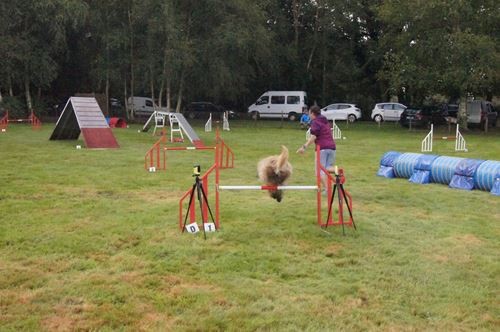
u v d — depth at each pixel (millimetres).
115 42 31594
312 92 44344
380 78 33031
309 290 5273
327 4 39156
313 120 10211
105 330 4355
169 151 17531
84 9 30531
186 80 34188
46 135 22250
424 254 6520
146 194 9992
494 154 18312
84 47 35938
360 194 10531
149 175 12234
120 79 33938
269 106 40562
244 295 5109
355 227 7684
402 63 29828
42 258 6109
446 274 5805
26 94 32531
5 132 23547
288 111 40156
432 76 28766
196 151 17625
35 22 30969
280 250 6578
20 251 6359
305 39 42219
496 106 41562
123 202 9195
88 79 38000
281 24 40500
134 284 5344
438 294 5230
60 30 30438
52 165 13492
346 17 39781
